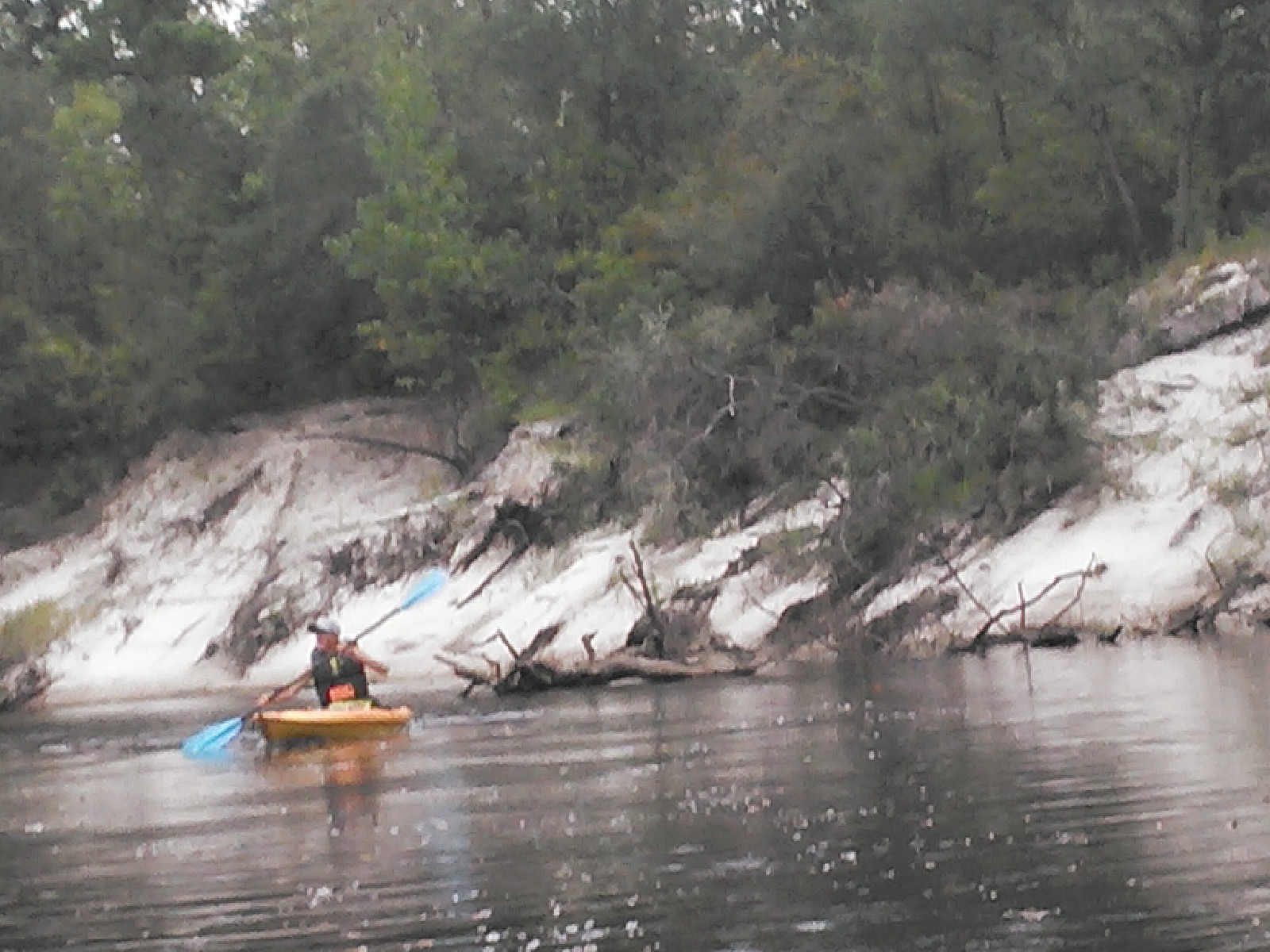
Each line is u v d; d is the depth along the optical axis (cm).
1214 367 3225
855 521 3147
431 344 4291
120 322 4894
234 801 1712
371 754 2045
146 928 1144
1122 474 3062
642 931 1052
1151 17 3775
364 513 4259
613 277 4166
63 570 4575
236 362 4719
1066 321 3516
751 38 5456
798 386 3553
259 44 5634
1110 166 3838
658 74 4591
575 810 1476
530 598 3419
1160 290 3450
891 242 3912
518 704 2558
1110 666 2341
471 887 1193
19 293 5019
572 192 4522
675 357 3644
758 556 3212
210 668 3953
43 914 1208
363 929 1099
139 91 5125
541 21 4578
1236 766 1434
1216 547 2816
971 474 3162
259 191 4806
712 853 1251
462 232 4288
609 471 3681
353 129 4681
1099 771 1464
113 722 2994
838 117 4134
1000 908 1046
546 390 4175
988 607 2927
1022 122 3988
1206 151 3806
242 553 4247
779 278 3912
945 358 3447
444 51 4981
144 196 5038
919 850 1209
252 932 1111
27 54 5984
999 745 1667
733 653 2972
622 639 3123
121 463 4853
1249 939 955
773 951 991
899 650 2936
